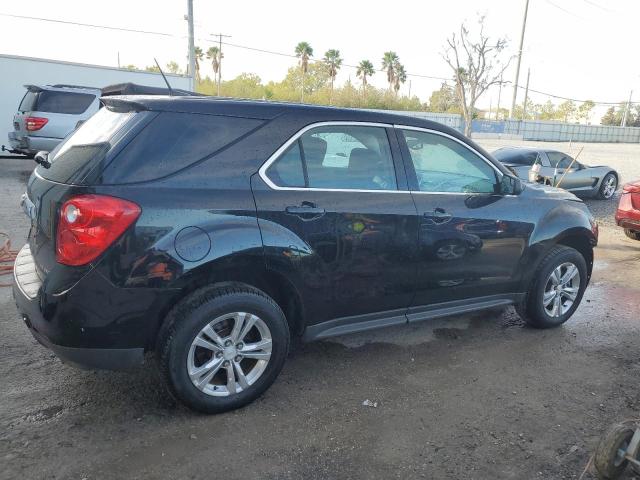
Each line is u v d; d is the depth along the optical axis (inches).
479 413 133.3
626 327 196.5
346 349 168.1
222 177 121.8
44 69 613.6
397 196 146.6
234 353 126.0
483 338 181.2
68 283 109.1
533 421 130.6
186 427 122.1
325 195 134.6
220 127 124.9
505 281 173.2
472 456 116.0
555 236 179.5
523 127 2277.3
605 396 144.2
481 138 1924.2
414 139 154.2
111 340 113.3
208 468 108.8
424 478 108.6
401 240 146.5
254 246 122.4
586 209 196.5
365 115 145.2
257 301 125.9
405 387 144.9
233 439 118.6
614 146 2071.9
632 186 319.6
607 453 104.9
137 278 111.5
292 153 132.3
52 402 130.0
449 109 2078.0
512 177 172.7
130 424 122.3
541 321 186.2
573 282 193.5
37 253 120.6
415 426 126.6
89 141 123.4
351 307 144.5
